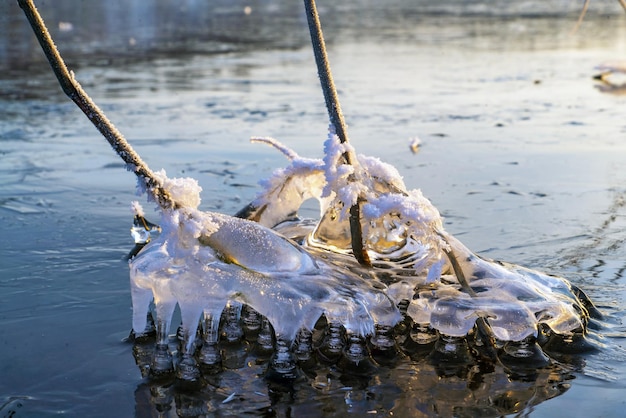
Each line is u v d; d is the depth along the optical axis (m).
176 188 4.74
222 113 13.04
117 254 6.68
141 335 5.12
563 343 5.02
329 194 5.15
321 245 5.54
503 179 9.11
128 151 4.66
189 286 4.60
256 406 4.32
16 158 10.09
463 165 9.76
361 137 11.32
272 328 4.96
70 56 19.88
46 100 14.16
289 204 5.89
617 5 36.53
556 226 7.41
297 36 24.72
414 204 5.02
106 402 4.36
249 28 27.17
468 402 4.39
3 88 15.31
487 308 4.88
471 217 7.69
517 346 4.87
